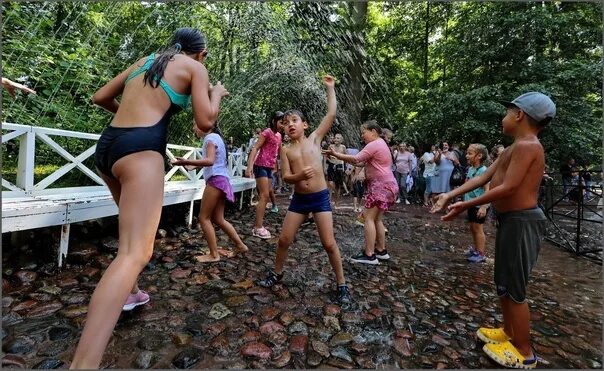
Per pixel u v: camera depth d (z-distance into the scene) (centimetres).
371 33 1300
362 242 416
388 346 179
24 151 286
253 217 525
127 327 181
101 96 176
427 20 1285
